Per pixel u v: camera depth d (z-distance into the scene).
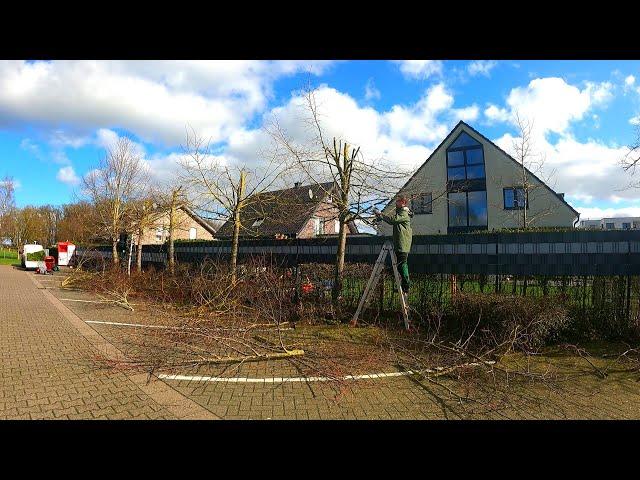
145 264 17.92
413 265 8.04
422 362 5.50
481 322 6.41
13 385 4.63
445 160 24.45
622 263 6.37
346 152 8.44
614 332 6.28
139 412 3.97
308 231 17.12
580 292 6.61
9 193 45.22
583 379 4.93
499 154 22.95
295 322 8.02
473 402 4.28
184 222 19.27
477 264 7.45
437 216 24.38
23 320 8.86
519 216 20.70
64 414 3.91
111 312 10.00
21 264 34.50
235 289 9.28
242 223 12.61
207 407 4.09
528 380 4.88
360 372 5.20
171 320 8.57
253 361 5.70
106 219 20.16
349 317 8.04
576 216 21.23
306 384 4.80
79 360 5.65
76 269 21.61
